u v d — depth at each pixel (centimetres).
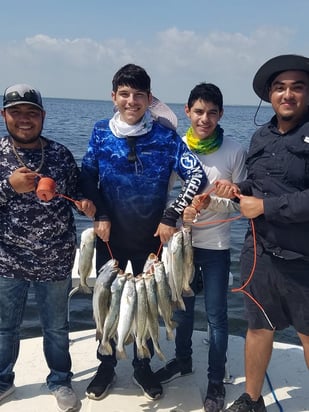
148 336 193
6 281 192
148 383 211
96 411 200
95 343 260
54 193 174
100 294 183
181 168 200
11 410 201
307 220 172
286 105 178
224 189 190
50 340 204
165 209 204
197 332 277
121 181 199
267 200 176
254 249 192
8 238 189
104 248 211
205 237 208
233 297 409
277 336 354
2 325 199
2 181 184
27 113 179
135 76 191
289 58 175
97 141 204
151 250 210
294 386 226
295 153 175
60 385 207
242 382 229
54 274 193
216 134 209
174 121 212
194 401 209
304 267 183
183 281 193
